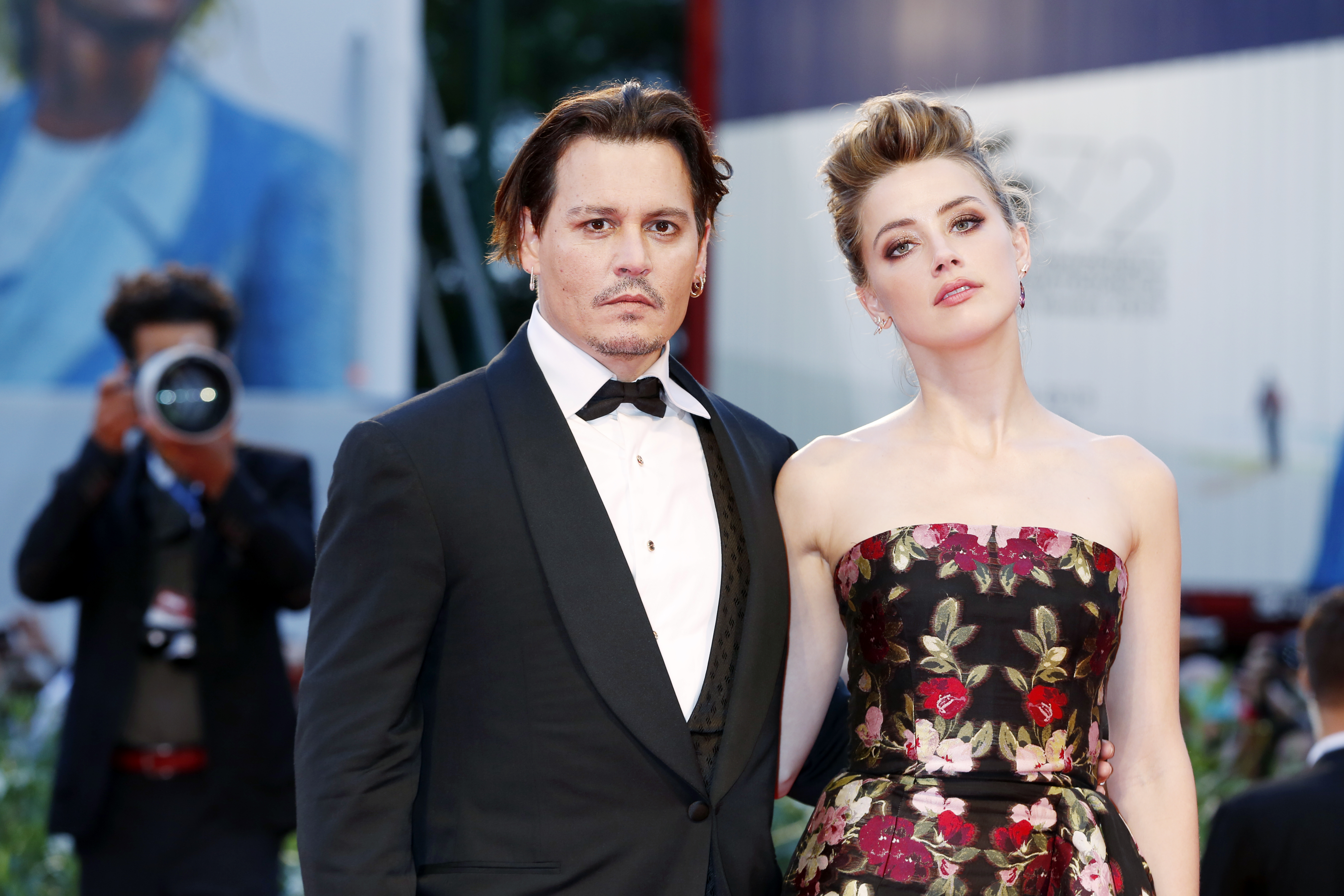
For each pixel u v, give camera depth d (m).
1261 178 20.09
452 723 5.60
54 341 15.44
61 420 15.39
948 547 6.02
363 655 5.42
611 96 5.91
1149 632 6.26
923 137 6.31
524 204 6.03
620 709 5.45
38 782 11.72
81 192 15.55
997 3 19.88
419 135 27.84
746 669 5.77
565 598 5.51
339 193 16.31
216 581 9.09
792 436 19.83
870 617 6.12
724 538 5.99
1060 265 20.02
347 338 16.34
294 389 16.02
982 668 5.88
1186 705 15.21
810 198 19.77
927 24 19.80
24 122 15.50
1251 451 20.08
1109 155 20.06
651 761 5.51
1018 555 5.96
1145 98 20.05
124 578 9.09
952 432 6.36
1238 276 20.11
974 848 5.68
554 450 5.74
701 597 5.85
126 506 9.20
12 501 15.17
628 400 5.95
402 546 5.48
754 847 5.76
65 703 10.95
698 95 19.88
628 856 5.44
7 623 14.91
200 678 8.97
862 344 19.73
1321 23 20.00
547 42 41.66
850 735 6.36
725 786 5.59
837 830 5.93
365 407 16.36
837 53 19.78
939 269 6.14
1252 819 7.97
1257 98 20.09
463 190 37.88
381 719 5.37
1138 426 20.09
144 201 15.70
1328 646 8.28
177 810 8.95
